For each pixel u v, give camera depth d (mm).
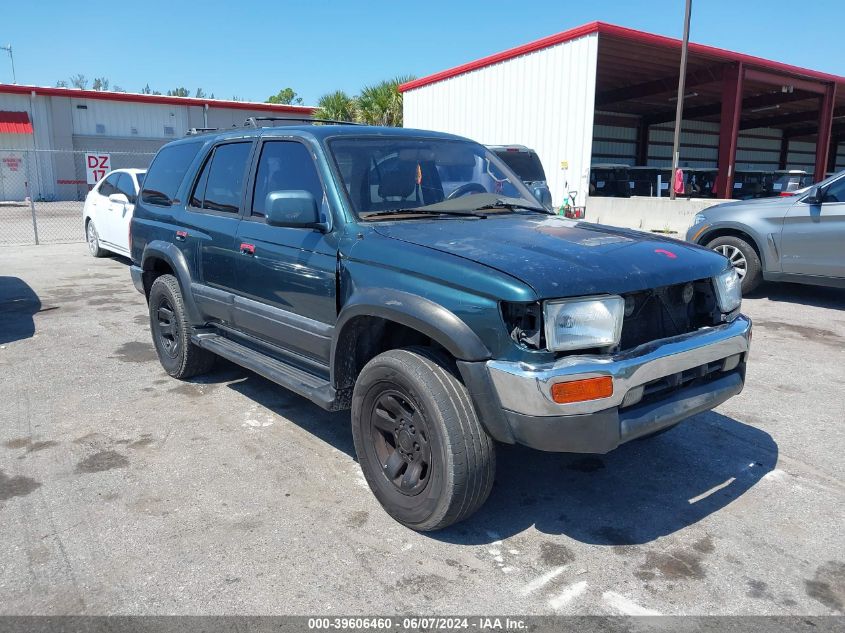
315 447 4352
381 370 3322
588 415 2852
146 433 4559
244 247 4391
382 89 27656
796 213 8109
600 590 2914
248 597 2855
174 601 2826
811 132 36156
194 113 33969
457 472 3045
